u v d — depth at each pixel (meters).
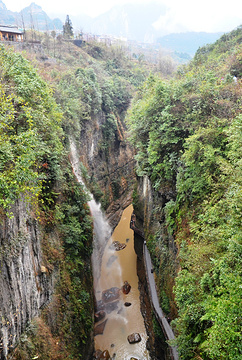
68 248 19.12
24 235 12.98
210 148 13.39
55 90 26.30
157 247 22.66
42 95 16.12
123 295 26.83
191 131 17.16
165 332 16.91
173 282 17.59
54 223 17.69
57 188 18.84
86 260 22.70
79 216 22.16
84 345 17.88
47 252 15.89
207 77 17.41
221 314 7.02
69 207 19.88
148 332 21.95
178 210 17.55
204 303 9.24
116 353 21.00
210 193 13.89
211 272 10.48
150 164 22.31
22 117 12.64
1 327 10.59
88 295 19.27
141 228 29.91
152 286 22.03
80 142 33.06
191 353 10.54
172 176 19.58
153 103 20.50
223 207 11.31
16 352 11.56
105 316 24.28
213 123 14.55
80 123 33.38
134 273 30.02
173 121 18.48
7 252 11.47
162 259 20.75
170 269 18.64
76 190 22.25
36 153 12.39
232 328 6.72
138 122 23.95
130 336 22.08
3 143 9.37
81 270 20.48
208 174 13.55
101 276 29.42
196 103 17.05
